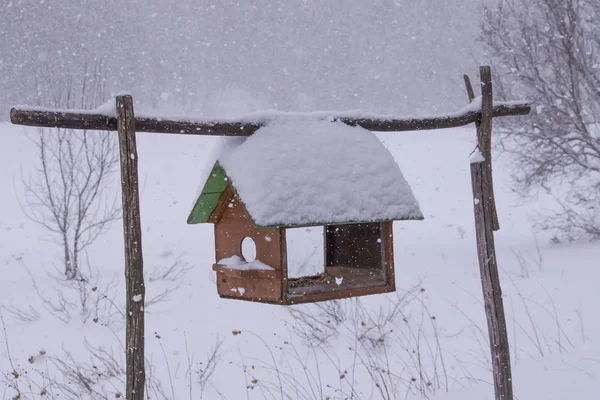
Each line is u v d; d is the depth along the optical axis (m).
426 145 36.06
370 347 10.43
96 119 4.36
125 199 4.32
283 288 5.09
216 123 4.93
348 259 6.04
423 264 16.45
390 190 5.39
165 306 13.39
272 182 4.86
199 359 10.31
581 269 14.10
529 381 7.90
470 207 25.03
